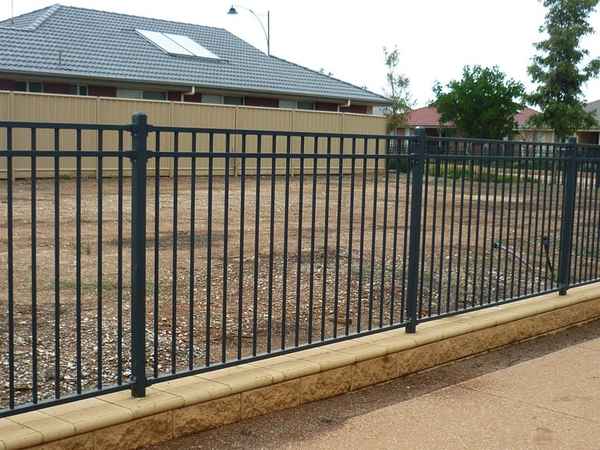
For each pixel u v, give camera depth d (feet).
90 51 89.61
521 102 125.59
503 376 18.31
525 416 15.60
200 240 36.52
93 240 35.37
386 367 17.38
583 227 25.02
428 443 13.99
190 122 73.72
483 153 20.30
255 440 13.73
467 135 118.93
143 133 13.10
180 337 19.84
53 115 64.08
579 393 17.17
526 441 14.26
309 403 15.75
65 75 80.79
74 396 12.57
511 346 21.20
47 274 27.30
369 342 17.69
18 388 15.66
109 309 22.22
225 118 76.69
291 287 26.32
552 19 121.70
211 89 92.58
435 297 25.79
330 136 16.28
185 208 48.80
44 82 81.56
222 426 14.19
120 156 13.00
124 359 17.71
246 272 28.76
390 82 139.74
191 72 94.63
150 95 90.27
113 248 33.50
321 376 15.92
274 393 15.02
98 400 13.19
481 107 116.37
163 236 37.40
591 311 24.50
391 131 139.23
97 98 66.69
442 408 15.90
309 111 84.79
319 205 53.83
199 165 71.67
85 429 12.09
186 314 22.16
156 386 14.06
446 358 19.03
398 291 26.43
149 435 13.04
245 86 96.17
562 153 23.38
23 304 22.61
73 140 64.28
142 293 13.25
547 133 144.87
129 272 28.07
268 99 100.63
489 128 116.78
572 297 23.88
